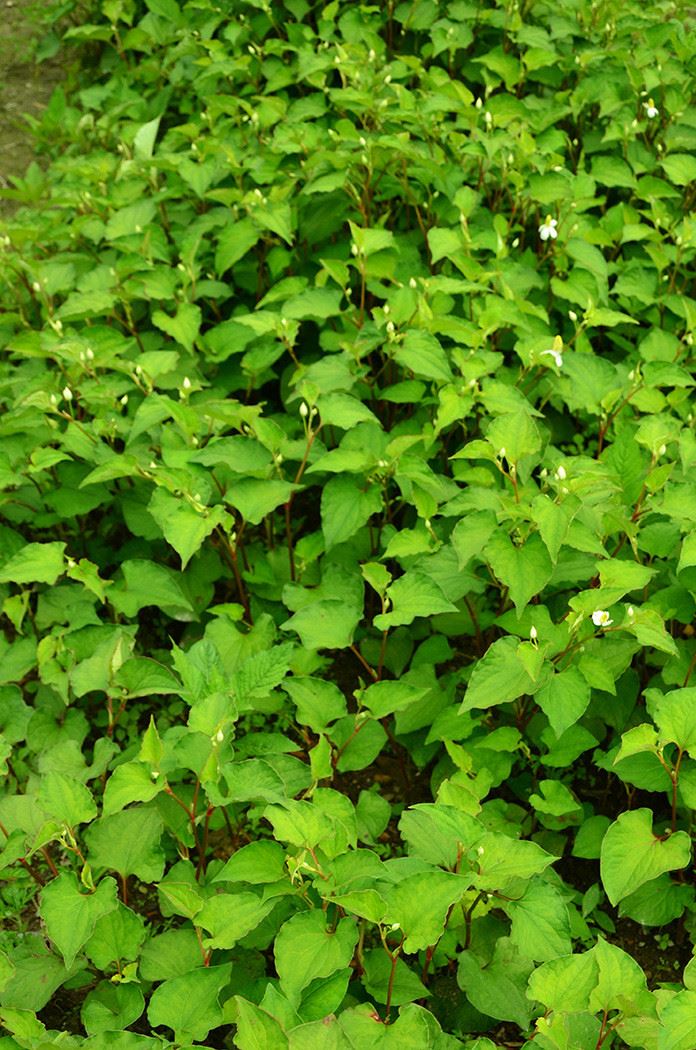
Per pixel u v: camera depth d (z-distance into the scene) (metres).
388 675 1.40
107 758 1.25
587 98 1.73
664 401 1.39
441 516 1.41
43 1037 1.08
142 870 1.17
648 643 1.18
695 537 1.23
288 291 1.53
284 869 1.13
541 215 1.65
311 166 1.61
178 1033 1.08
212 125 1.79
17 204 2.06
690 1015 1.02
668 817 1.27
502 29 1.84
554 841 1.25
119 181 1.74
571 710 1.18
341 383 1.42
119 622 1.45
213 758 1.15
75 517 1.50
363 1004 1.09
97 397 1.43
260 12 1.96
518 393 1.38
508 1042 1.16
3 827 1.21
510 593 1.21
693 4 1.92
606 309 1.47
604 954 1.04
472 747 1.26
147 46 2.12
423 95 1.70
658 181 1.63
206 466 1.38
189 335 1.49
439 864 1.14
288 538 1.42
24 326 1.65
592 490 1.27
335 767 1.25
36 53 2.48
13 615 1.36
